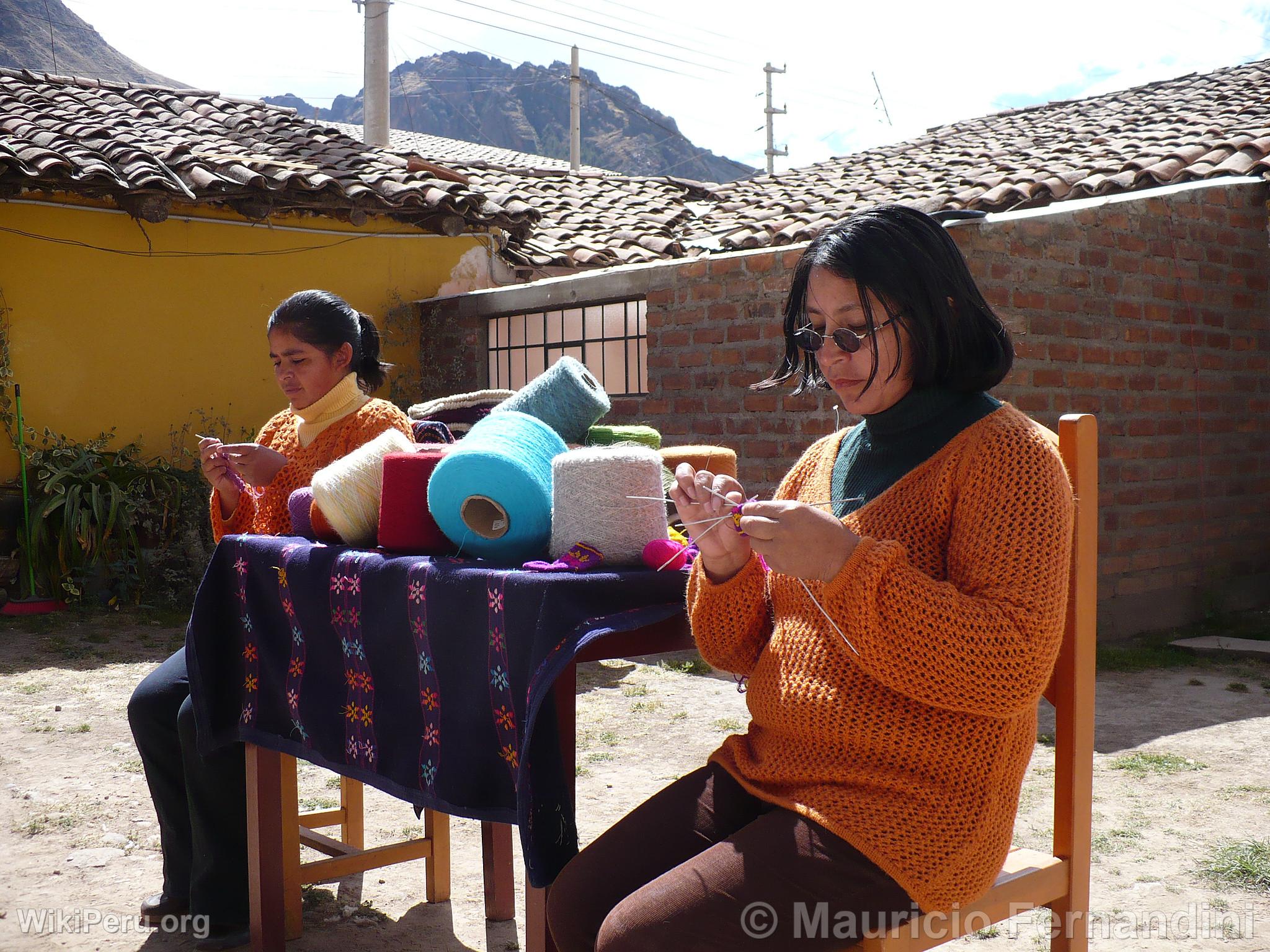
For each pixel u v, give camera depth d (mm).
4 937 2873
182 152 8859
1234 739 4793
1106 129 10141
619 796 4102
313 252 9734
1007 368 1775
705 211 11797
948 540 1713
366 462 2479
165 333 8961
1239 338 7727
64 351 8484
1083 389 6758
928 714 1646
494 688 2002
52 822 3787
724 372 7234
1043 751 4570
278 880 2707
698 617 1943
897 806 1635
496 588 1992
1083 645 1965
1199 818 3799
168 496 8359
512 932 2936
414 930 2947
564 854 1912
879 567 1589
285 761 2793
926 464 1740
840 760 1702
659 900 1637
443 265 10531
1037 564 1594
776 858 1630
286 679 2588
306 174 9070
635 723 5121
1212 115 9523
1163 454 7234
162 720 2873
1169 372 7254
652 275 7711
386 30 17656
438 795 2129
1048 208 6773
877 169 11516
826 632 1729
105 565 8133
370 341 3199
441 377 10109
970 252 6207
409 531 2330
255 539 2719
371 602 2307
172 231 8984
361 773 2348
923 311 1718
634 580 2002
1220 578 7621
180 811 2938
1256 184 7738
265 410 9484
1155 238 7164
